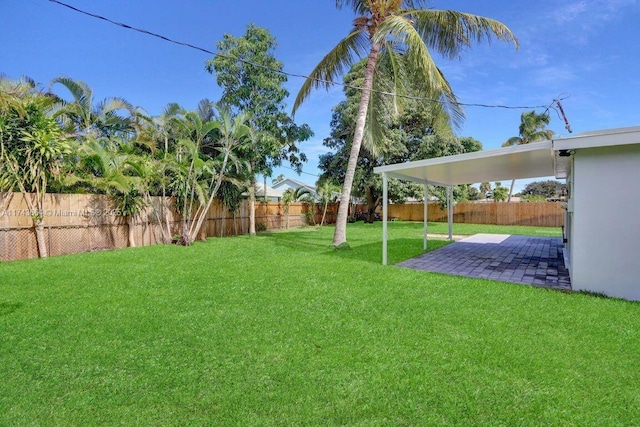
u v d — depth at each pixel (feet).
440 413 6.95
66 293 15.74
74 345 10.09
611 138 14.67
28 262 23.94
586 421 6.70
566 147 15.55
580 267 16.37
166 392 7.68
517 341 10.34
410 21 26.66
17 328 11.34
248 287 16.83
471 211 70.85
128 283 17.66
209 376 8.37
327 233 49.90
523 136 78.28
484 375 8.38
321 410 7.04
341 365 8.90
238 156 41.60
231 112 39.55
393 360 9.17
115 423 6.65
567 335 10.81
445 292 15.94
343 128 66.59
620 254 15.52
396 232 50.52
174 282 17.88
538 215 63.98
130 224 33.86
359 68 60.54
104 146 36.40
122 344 10.19
